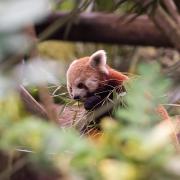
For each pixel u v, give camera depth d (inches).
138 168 86.0
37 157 92.9
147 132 90.7
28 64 103.7
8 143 89.7
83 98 357.1
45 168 94.6
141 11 311.4
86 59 380.8
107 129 91.6
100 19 463.5
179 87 322.0
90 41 481.1
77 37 474.0
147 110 98.5
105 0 410.0
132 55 565.3
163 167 84.7
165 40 471.5
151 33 466.6
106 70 359.3
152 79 100.3
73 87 361.1
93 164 89.5
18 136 89.5
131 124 94.9
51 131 89.8
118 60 569.0
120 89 293.4
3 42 78.8
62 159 95.8
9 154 153.2
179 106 300.5
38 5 78.3
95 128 283.0
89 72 359.6
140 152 85.8
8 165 153.6
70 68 373.4
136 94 98.6
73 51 580.1
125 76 359.6
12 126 90.1
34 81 97.4
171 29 415.8
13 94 110.7
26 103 204.8
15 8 78.0
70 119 290.8
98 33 470.0
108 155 89.2
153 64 105.0
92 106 320.5
